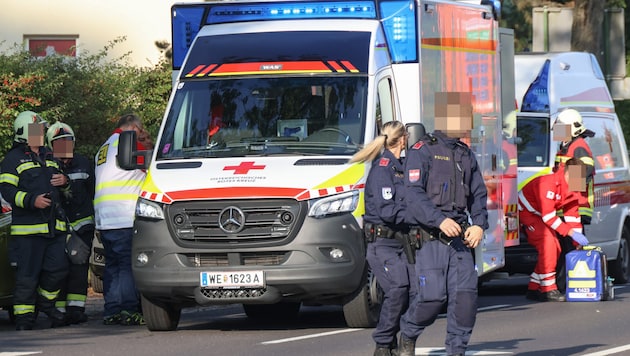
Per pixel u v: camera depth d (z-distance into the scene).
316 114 13.81
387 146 10.77
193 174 13.31
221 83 14.22
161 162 13.70
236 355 11.45
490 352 11.40
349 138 13.60
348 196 13.02
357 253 13.00
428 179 9.70
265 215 12.90
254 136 13.77
